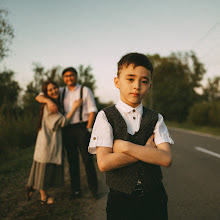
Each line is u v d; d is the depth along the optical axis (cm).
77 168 305
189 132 1480
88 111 309
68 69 305
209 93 3828
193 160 558
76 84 313
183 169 470
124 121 114
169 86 3484
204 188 349
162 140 115
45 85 293
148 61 110
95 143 110
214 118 2017
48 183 270
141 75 107
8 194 308
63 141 303
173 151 690
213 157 595
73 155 305
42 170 268
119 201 111
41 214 248
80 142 300
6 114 766
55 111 276
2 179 372
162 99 3459
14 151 614
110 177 115
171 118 3359
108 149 107
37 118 841
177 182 381
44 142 272
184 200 301
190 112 2452
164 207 115
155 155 104
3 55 667
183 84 3297
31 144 745
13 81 860
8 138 658
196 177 411
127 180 111
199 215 256
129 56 109
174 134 1327
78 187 302
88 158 301
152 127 117
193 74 3688
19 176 389
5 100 765
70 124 302
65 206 271
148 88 111
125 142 105
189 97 3178
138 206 110
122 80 111
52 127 273
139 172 112
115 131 113
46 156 269
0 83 828
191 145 825
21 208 264
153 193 113
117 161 103
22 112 895
